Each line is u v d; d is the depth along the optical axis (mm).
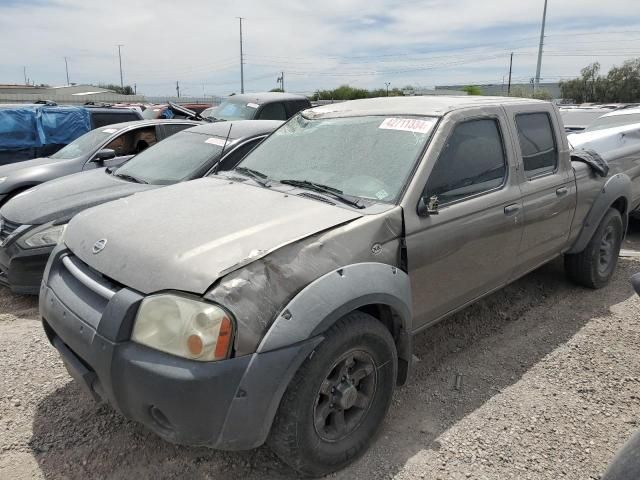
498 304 4902
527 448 2955
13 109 9766
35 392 3422
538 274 5621
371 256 2811
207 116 12992
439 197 3238
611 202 4883
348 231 2742
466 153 3479
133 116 10930
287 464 2684
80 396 3383
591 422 3191
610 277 5367
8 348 3994
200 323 2234
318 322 2418
